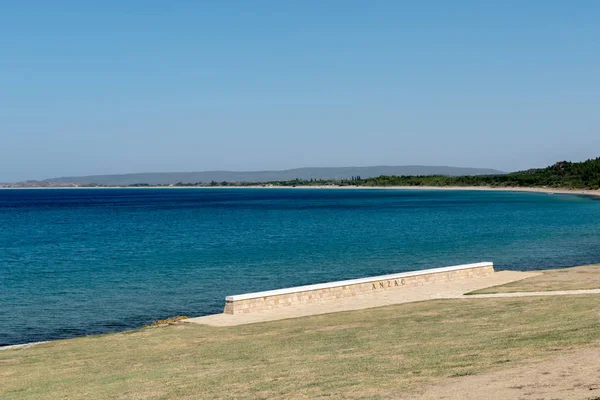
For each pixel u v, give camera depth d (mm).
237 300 26203
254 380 14781
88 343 22281
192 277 43375
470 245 61938
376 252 57031
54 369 18312
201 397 13570
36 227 98875
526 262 48562
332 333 20891
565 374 12070
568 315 20297
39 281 42938
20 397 15055
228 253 58219
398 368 14539
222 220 111000
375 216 116062
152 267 49281
